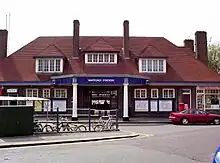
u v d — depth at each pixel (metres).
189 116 33.69
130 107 39.94
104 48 40.72
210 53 61.19
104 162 12.49
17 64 41.25
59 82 36.91
